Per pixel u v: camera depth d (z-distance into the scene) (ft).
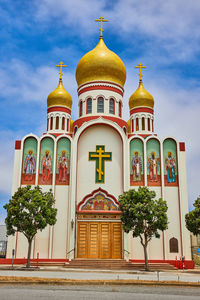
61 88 156.04
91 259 103.04
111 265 100.01
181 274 86.38
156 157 118.11
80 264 99.96
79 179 116.98
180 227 110.83
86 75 133.69
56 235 110.32
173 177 115.85
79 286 59.36
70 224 109.29
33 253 108.47
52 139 119.65
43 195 99.71
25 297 48.03
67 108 154.51
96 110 128.77
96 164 118.32
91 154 119.34
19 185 114.21
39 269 88.43
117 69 134.31
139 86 158.40
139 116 153.58
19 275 70.85
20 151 117.39
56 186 115.14
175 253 108.47
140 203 91.76
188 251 108.27
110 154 119.34
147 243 103.55
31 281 60.85
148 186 115.14
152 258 108.37
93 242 109.70
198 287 61.46
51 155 118.32
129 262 103.50
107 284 61.46
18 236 109.81
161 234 110.42
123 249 107.55
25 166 116.78
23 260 107.45
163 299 49.52
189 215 95.76
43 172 116.47
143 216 91.66
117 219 111.65
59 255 108.58
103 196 115.34
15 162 116.47
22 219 91.71
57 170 116.78
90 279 64.23
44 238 110.11
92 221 111.45
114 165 118.32
